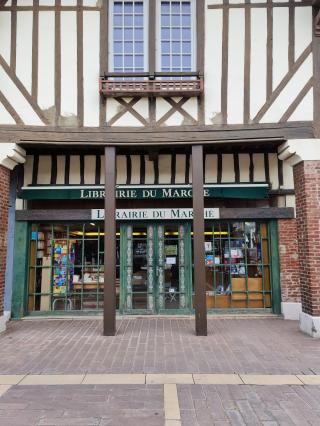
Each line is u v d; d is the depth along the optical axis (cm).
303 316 571
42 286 704
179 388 350
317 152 571
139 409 307
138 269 705
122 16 618
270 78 594
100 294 705
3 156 580
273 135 581
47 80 598
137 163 719
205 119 591
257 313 693
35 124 589
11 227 694
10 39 604
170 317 677
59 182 714
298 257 639
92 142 588
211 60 602
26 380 371
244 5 609
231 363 421
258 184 696
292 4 604
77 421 287
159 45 612
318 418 291
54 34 607
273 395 334
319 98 581
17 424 282
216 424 282
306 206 567
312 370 397
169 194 696
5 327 595
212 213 695
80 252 713
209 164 718
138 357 443
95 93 597
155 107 595
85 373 390
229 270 707
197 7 610
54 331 583
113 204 583
